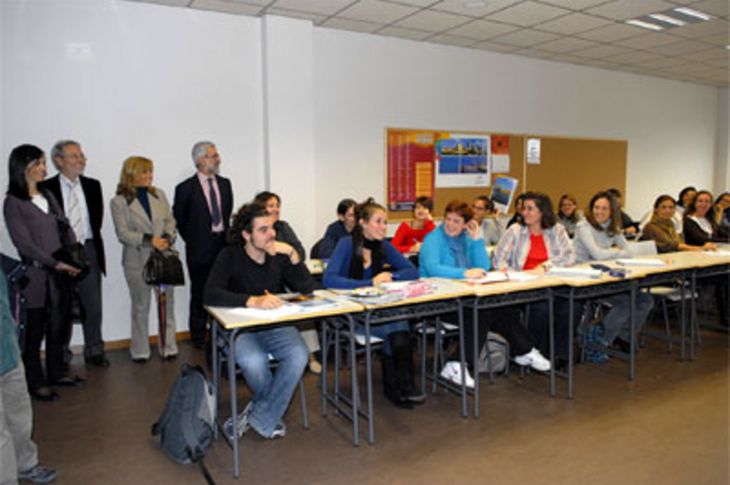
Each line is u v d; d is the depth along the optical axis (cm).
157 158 434
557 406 302
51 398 317
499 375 352
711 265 382
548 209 358
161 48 429
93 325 381
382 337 298
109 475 234
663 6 452
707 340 425
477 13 462
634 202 767
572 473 231
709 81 800
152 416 296
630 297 342
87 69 404
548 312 346
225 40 453
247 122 468
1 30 374
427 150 570
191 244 414
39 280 311
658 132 782
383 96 538
